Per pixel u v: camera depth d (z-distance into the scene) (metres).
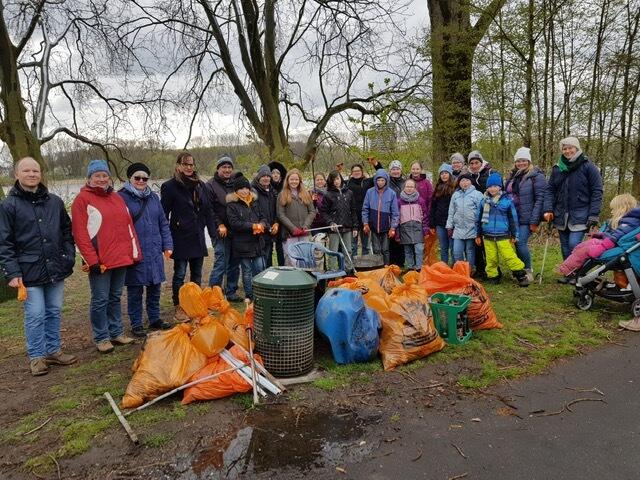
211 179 6.26
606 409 3.34
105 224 4.48
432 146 12.50
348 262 5.98
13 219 3.98
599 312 5.45
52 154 15.40
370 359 4.15
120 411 3.40
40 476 2.72
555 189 6.47
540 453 2.83
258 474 2.67
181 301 3.91
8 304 7.13
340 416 3.30
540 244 10.59
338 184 7.25
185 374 3.57
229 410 3.40
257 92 13.95
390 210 7.29
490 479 2.59
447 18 12.12
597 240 5.41
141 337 5.06
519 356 4.29
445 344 4.54
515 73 11.77
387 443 2.96
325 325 4.06
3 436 3.16
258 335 3.91
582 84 12.08
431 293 5.04
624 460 2.74
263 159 13.33
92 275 4.52
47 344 4.36
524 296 6.18
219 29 13.41
